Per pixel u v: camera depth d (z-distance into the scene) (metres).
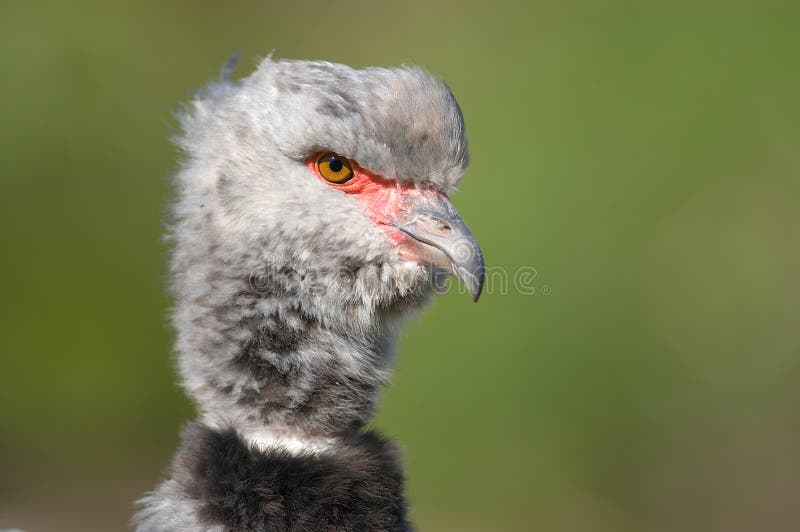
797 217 12.59
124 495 13.06
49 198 13.53
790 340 12.45
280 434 4.93
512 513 11.98
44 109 13.53
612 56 12.89
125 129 13.98
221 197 5.00
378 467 4.78
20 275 13.38
